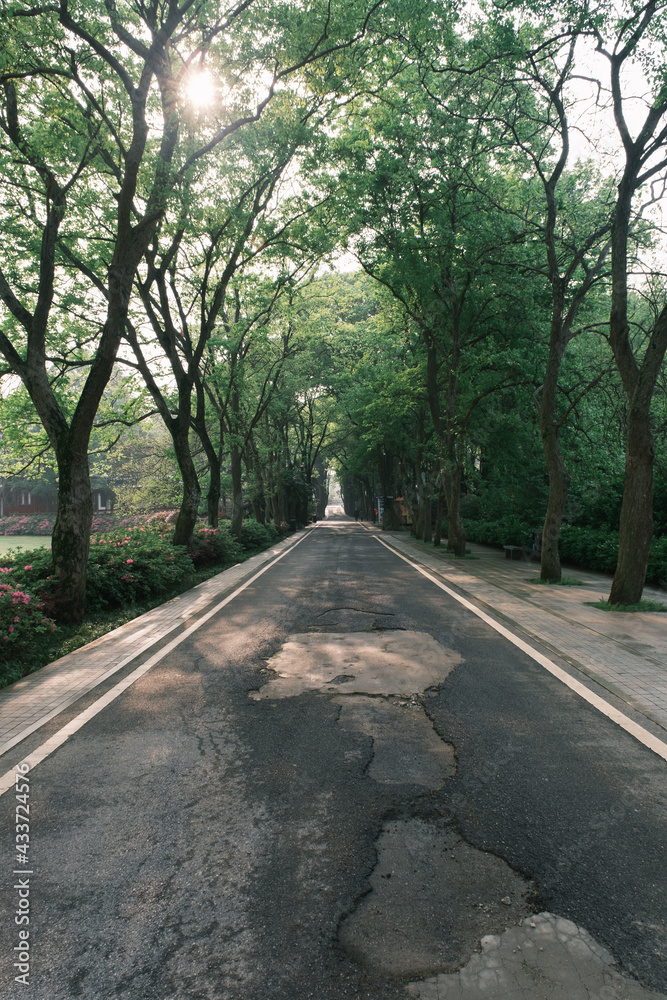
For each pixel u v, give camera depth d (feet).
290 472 144.36
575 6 30.86
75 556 29.66
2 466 50.31
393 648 22.75
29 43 26.86
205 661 21.31
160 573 38.22
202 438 64.54
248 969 7.13
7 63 25.99
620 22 30.86
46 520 167.94
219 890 8.57
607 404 46.85
